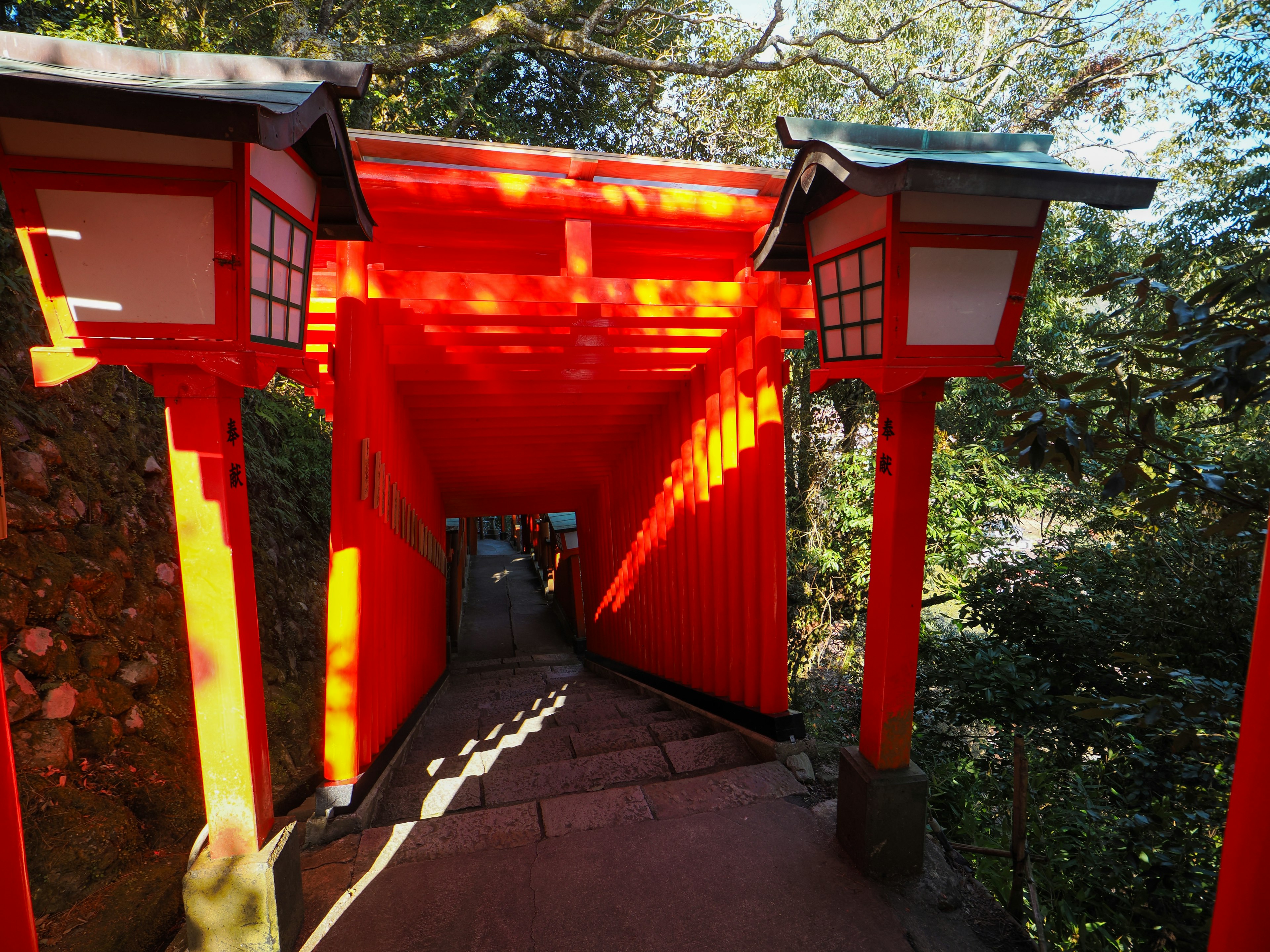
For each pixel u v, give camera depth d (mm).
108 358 1579
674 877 2469
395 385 3988
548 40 8219
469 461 6145
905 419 2273
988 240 1823
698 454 4246
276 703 4188
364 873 2531
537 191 2957
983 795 4180
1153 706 2203
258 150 1550
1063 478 6289
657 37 10367
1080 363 7594
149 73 1619
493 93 10531
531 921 2266
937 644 5352
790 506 7852
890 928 2195
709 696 4215
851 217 1989
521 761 3904
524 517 19719
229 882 1959
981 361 1986
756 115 10562
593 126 10922
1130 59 8531
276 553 5160
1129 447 1966
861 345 2051
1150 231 7551
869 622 2486
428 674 6223
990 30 9992
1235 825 1013
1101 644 4387
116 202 1451
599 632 8281
